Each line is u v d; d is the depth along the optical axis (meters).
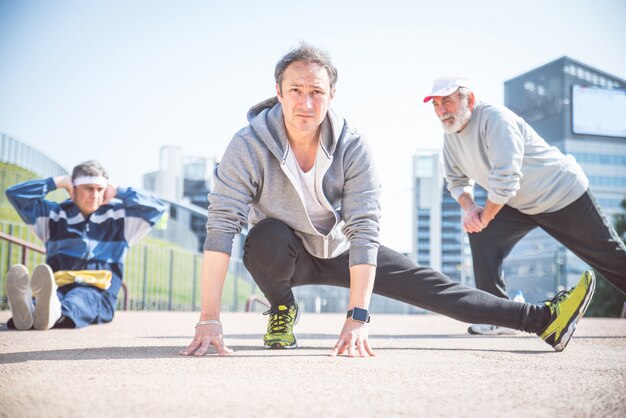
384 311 18.91
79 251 4.54
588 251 4.09
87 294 4.38
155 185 37.62
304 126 2.53
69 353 2.52
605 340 3.89
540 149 3.97
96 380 1.79
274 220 2.74
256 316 8.50
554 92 66.19
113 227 4.69
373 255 2.63
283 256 2.70
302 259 2.87
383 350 2.90
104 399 1.51
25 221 4.54
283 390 1.65
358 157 2.71
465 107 3.92
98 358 2.33
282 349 2.83
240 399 1.52
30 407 1.41
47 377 1.84
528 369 2.17
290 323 2.92
